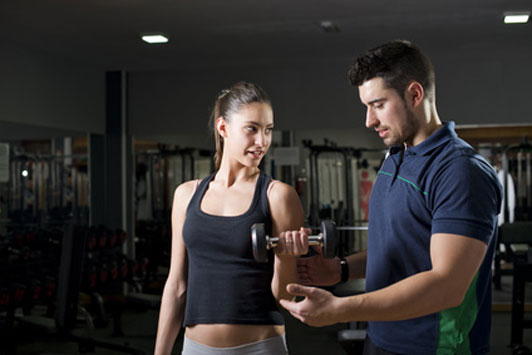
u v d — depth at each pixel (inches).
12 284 169.0
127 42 212.1
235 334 55.0
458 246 43.4
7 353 164.6
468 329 49.2
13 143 224.8
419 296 41.9
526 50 229.1
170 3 165.0
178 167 264.7
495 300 233.9
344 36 206.2
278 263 52.8
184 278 61.8
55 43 212.7
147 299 175.8
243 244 55.1
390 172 53.3
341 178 245.0
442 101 238.5
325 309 41.2
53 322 134.5
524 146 247.6
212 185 59.5
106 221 262.2
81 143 256.5
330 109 247.9
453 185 45.4
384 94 49.1
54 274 194.5
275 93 252.5
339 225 243.0
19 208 227.1
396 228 50.7
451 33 203.0
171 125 261.9
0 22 183.9
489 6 171.8
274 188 56.7
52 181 240.8
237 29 195.2
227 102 57.4
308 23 188.4
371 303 41.5
